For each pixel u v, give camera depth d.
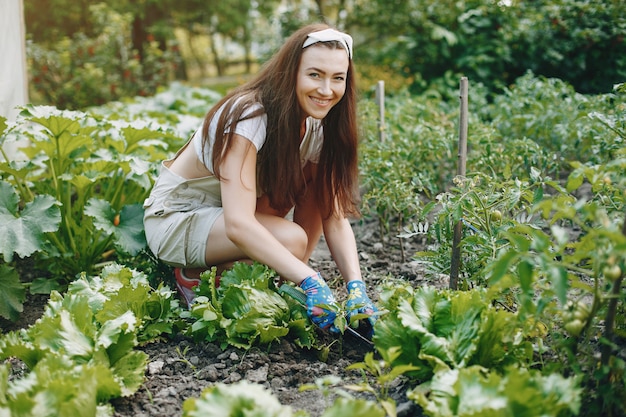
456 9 7.11
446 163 4.30
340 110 2.58
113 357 2.08
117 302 2.29
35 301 2.99
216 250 2.61
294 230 2.56
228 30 14.96
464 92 2.50
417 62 7.50
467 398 1.62
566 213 1.66
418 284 2.93
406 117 4.54
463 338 1.94
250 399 1.59
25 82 4.36
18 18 4.24
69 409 1.67
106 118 3.80
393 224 3.81
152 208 2.74
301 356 2.30
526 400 1.57
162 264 2.89
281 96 2.38
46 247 3.00
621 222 2.08
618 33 5.88
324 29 2.38
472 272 2.44
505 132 4.48
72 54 8.82
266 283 2.35
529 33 6.52
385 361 1.86
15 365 2.29
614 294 1.69
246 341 2.28
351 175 2.67
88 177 3.15
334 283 2.99
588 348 1.82
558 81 4.63
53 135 3.01
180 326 2.43
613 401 1.73
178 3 13.52
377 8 8.14
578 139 3.71
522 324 1.90
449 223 2.47
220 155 2.39
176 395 2.06
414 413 1.92
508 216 2.67
